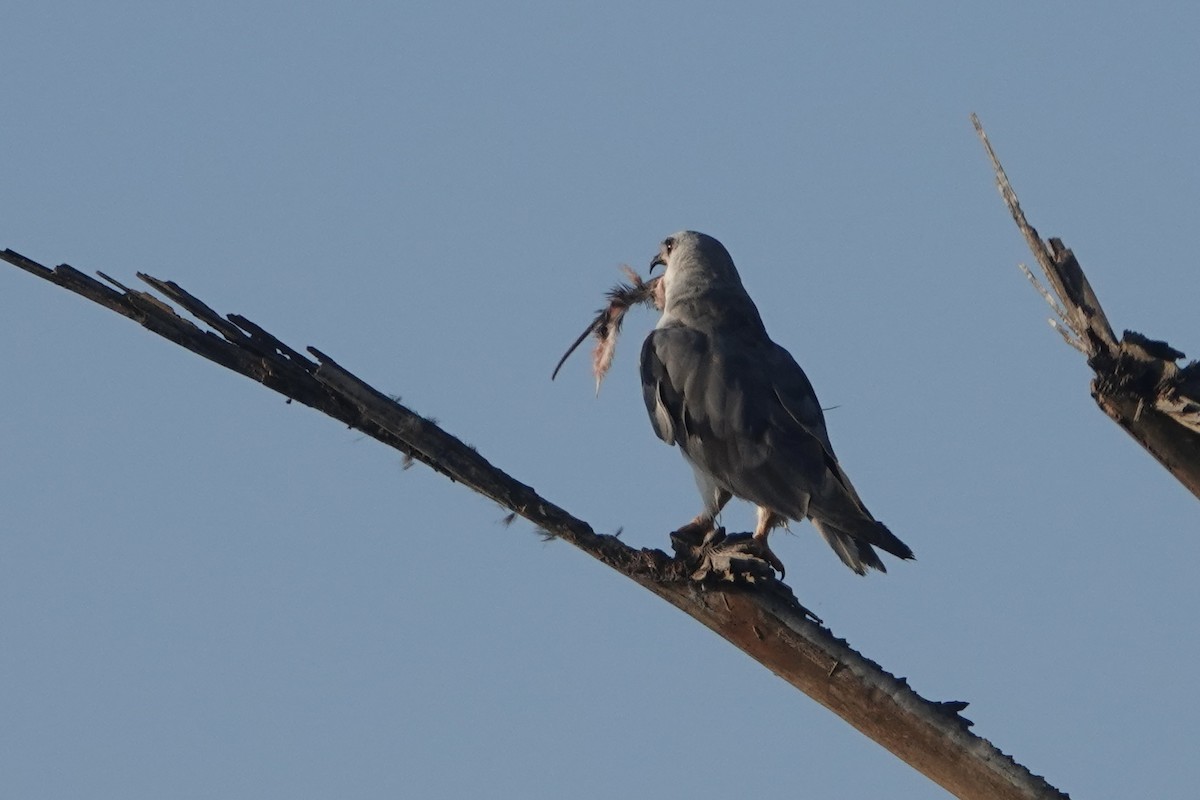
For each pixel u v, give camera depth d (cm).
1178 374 1091
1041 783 1124
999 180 1179
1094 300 1130
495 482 1178
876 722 1153
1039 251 1152
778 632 1169
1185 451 1130
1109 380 1115
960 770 1140
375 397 1155
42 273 1165
